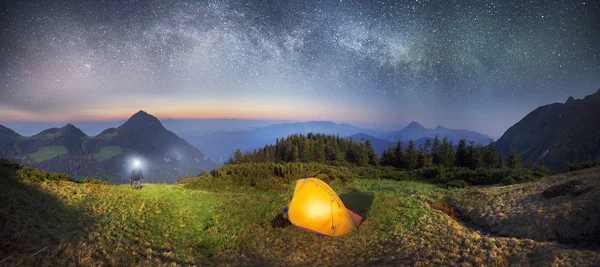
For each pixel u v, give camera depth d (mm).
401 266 11195
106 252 10180
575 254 10219
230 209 18250
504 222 15094
